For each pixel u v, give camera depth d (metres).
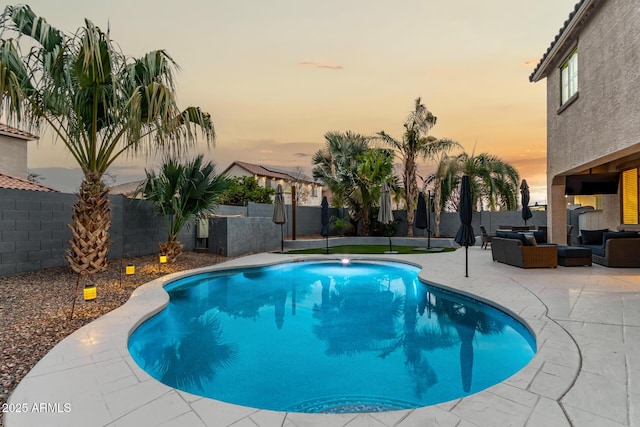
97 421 2.43
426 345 4.81
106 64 6.70
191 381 3.80
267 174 36.41
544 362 3.31
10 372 3.27
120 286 7.06
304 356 4.48
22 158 13.80
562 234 11.39
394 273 10.59
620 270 8.43
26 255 7.91
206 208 10.12
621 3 6.89
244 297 7.80
